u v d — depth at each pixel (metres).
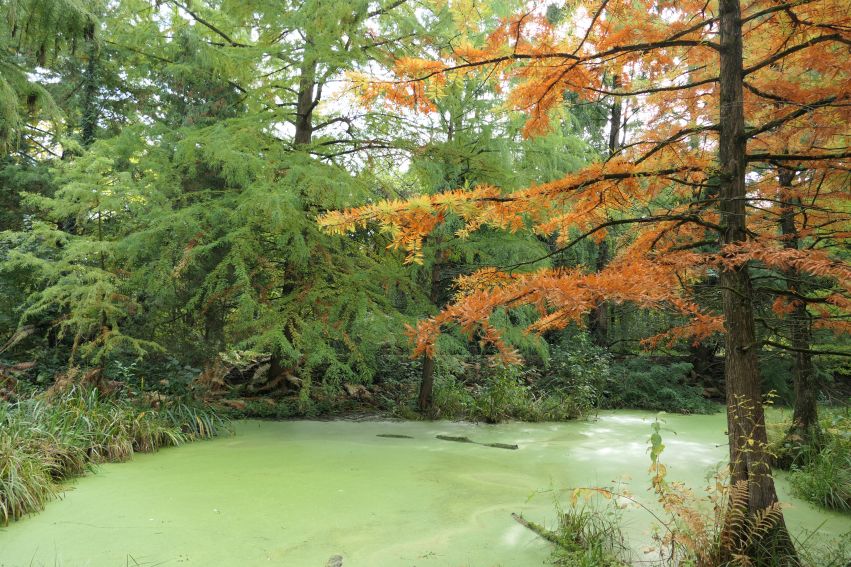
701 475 5.85
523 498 4.94
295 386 10.53
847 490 4.83
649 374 11.94
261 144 8.18
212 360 9.27
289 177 7.45
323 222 2.84
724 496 3.26
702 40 3.30
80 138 11.32
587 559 3.46
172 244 7.60
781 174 4.02
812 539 4.07
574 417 9.95
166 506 4.51
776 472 6.03
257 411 9.09
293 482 5.27
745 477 3.25
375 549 3.80
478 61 3.20
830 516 4.63
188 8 9.45
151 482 5.14
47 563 3.45
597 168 3.15
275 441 7.17
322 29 7.84
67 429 5.57
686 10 3.73
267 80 9.77
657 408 11.45
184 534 3.96
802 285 4.05
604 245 11.03
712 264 2.89
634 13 3.33
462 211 2.95
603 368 11.50
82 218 7.59
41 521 4.13
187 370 8.64
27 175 10.48
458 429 8.54
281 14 8.41
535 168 9.27
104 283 7.00
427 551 3.77
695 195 3.80
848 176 3.48
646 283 2.55
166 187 8.01
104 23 10.38
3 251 8.72
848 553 3.76
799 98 3.45
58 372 7.83
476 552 3.76
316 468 5.81
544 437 7.98
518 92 3.37
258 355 11.84
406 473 5.72
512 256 8.77
